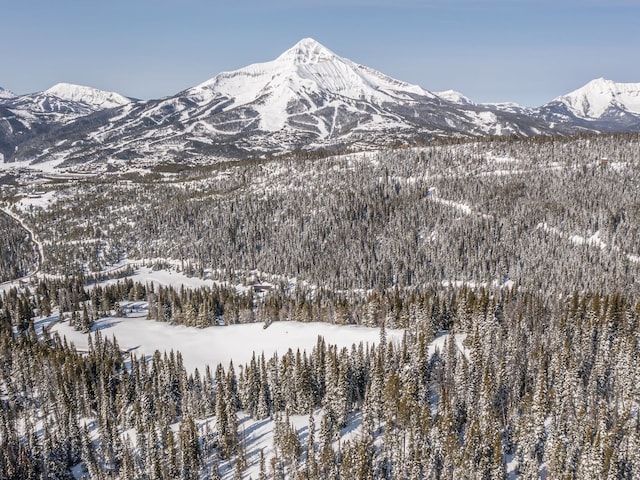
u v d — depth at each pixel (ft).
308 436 445.78
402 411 428.15
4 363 640.99
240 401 531.91
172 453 432.66
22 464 457.27
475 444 381.81
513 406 440.45
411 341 536.01
